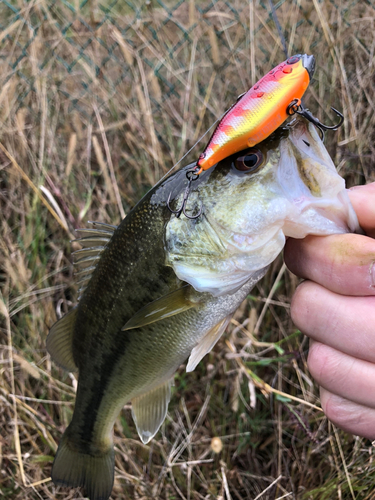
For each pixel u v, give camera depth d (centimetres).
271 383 35
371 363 17
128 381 23
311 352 19
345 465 29
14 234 40
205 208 19
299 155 17
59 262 37
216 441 31
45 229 39
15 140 39
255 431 35
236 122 16
